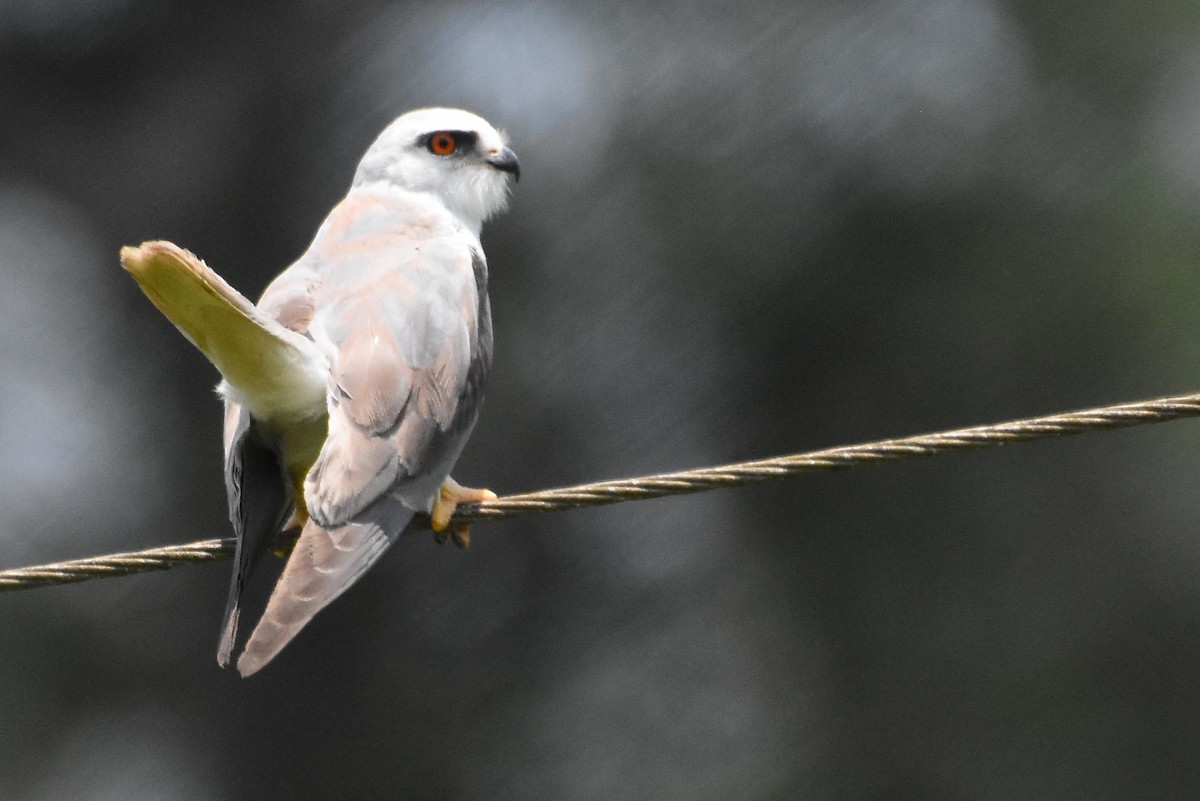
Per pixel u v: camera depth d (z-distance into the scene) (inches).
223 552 249.6
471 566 609.9
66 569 242.5
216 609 629.3
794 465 236.7
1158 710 594.2
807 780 581.3
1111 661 597.6
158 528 634.8
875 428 606.5
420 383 261.4
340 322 264.2
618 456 600.7
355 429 250.1
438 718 604.7
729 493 609.6
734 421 607.5
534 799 592.4
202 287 235.3
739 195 611.8
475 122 325.1
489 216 328.5
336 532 238.4
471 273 285.6
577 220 612.4
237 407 261.1
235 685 617.0
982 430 233.0
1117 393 608.7
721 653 596.7
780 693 592.4
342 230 294.7
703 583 601.9
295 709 615.2
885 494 611.2
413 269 276.5
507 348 603.2
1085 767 590.2
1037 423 231.3
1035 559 605.9
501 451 600.7
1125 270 611.8
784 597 602.9
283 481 262.2
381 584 612.4
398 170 318.3
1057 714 592.7
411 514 250.4
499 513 258.4
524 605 607.5
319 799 609.6
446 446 262.2
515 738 600.4
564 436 601.9
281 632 221.8
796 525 609.0
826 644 599.5
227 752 612.7
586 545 608.4
